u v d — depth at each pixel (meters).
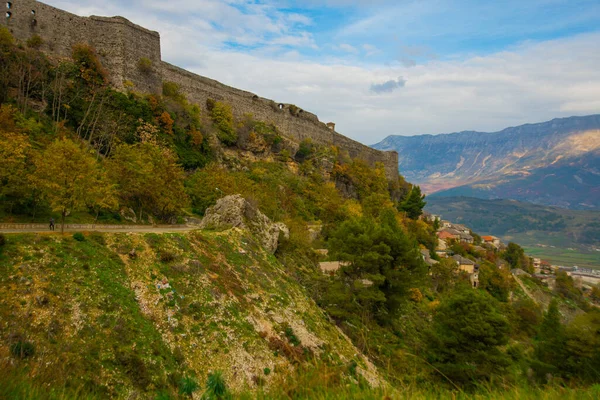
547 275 120.50
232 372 19.41
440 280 63.91
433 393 8.75
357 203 85.75
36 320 17.08
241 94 91.62
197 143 66.50
